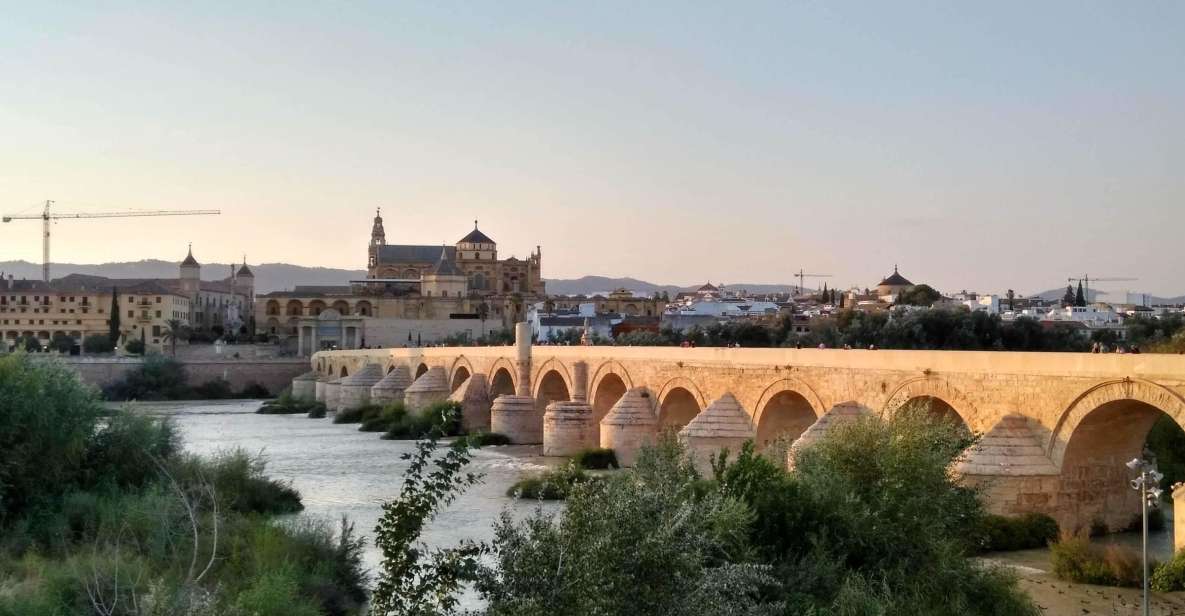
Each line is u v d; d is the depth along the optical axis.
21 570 42.16
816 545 35.94
